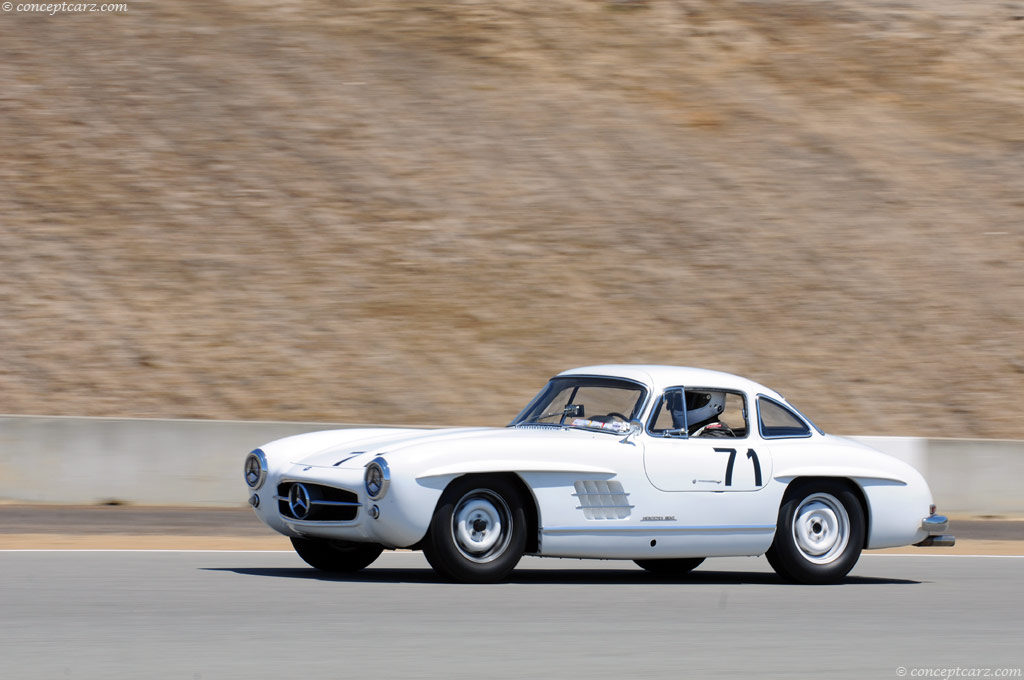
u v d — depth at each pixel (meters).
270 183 86.56
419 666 19.92
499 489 29.83
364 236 82.19
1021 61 119.75
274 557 36.41
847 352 75.88
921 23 122.25
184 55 100.25
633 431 31.67
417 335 72.25
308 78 98.94
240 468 51.25
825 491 33.44
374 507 28.92
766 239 87.44
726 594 30.09
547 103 100.62
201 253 78.69
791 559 32.69
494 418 65.06
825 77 112.00
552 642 22.44
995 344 78.69
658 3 116.88
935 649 23.27
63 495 49.81
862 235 89.69
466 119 96.81
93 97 93.75
